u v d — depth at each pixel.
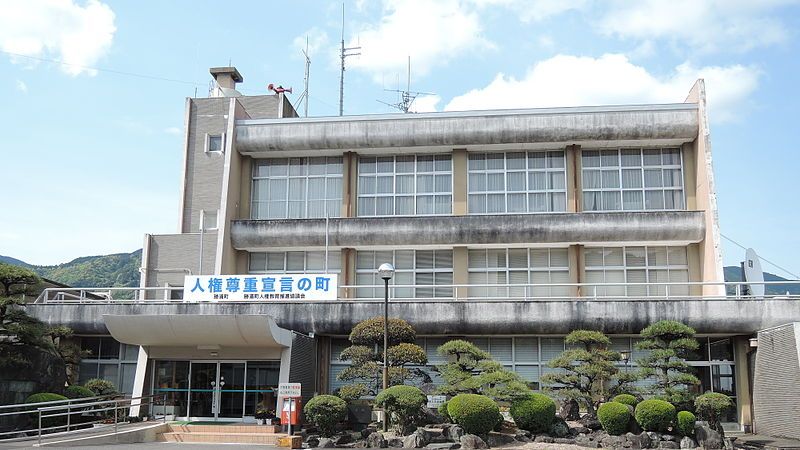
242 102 39.62
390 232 33.81
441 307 29.66
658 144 34.16
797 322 24.08
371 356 26.02
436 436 22.70
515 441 22.64
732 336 29.58
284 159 36.56
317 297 29.52
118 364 32.50
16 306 29.05
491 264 34.34
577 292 33.19
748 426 28.22
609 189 34.31
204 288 30.17
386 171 35.81
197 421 26.67
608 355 24.86
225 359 27.31
